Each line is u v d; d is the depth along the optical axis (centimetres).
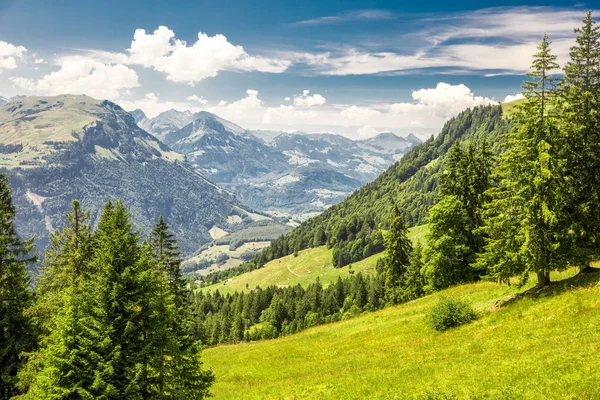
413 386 2019
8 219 3039
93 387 1759
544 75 2728
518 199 2756
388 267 6769
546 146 2608
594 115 2823
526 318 2642
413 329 3534
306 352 3769
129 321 1933
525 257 2742
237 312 16088
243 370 3566
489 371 1945
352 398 2100
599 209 2672
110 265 2017
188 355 2423
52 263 3694
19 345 2853
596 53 2958
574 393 1484
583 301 2441
